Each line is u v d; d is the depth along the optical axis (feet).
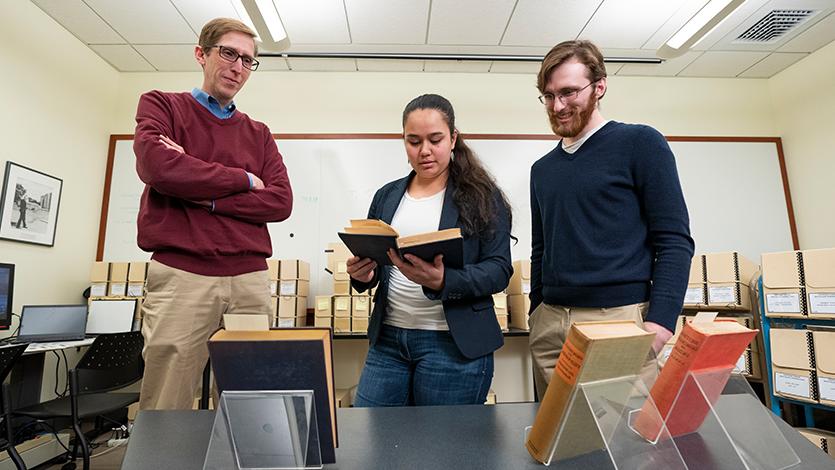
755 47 10.02
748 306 6.71
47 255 8.86
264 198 4.34
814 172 10.27
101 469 7.02
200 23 9.11
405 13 8.80
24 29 8.36
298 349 1.60
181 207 3.97
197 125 4.31
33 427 7.32
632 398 1.69
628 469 1.56
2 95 7.96
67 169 9.35
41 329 8.21
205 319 3.92
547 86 3.53
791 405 5.82
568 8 8.65
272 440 1.63
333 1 8.44
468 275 3.13
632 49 10.05
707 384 1.79
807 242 10.39
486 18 8.95
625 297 3.36
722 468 1.66
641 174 3.40
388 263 3.06
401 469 1.65
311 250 10.16
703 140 10.99
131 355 7.23
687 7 8.59
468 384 3.27
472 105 10.91
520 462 1.70
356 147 10.59
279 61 10.41
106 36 9.53
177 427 2.10
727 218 10.67
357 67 10.75
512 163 10.68
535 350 3.98
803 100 10.52
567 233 3.63
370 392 3.48
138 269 9.22
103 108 10.37
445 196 3.71
